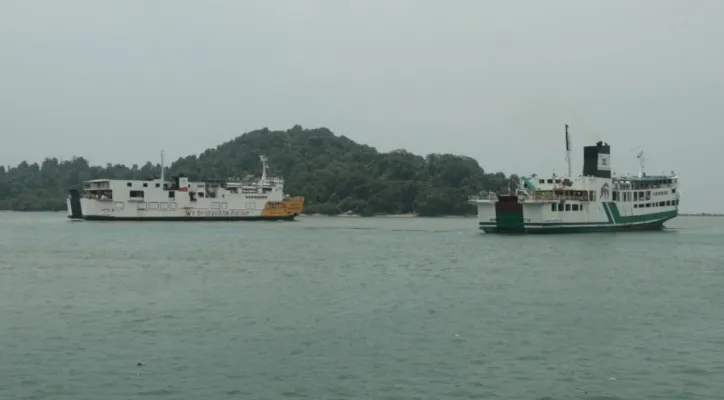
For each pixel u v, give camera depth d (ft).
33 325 164.86
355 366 127.95
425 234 577.43
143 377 120.67
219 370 125.08
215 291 223.51
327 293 218.38
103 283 244.63
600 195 499.10
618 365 128.77
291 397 110.73
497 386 116.26
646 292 220.23
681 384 117.29
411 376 121.80
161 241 471.62
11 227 653.71
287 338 150.71
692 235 546.67
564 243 423.23
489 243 432.25
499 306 192.03
